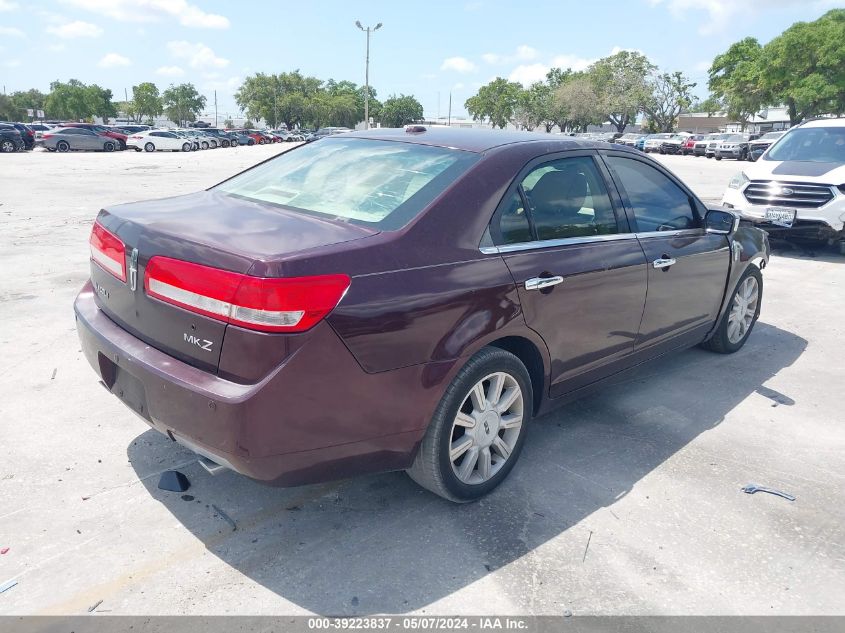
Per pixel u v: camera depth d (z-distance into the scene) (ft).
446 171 10.36
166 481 10.73
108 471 11.05
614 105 257.75
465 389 9.69
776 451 12.79
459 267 9.47
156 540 9.40
